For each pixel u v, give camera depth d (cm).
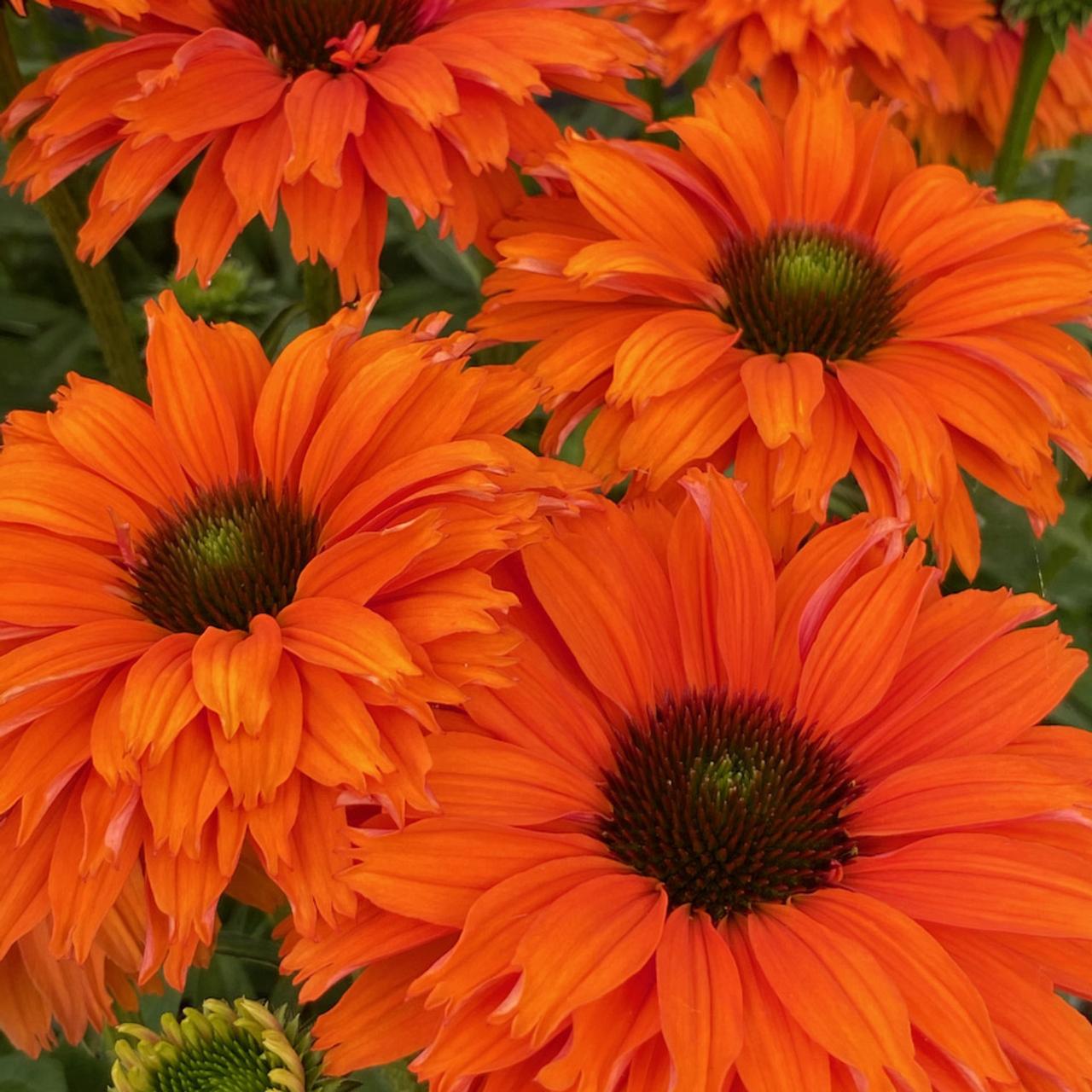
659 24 43
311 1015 34
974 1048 29
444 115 35
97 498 33
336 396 34
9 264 47
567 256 36
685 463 34
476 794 31
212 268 36
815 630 33
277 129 36
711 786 32
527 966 29
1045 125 44
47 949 32
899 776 32
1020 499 35
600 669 32
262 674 30
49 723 31
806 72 41
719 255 37
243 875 33
